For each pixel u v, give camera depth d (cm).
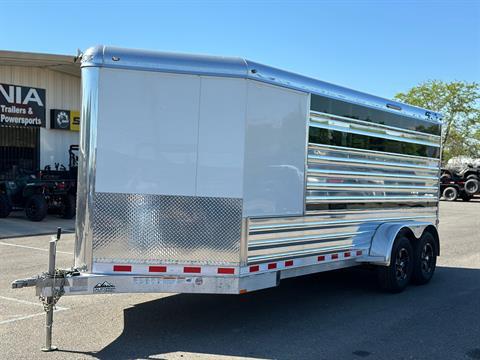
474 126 4522
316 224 625
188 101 512
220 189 520
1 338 521
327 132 636
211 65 516
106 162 500
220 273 521
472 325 604
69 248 1052
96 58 497
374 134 724
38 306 639
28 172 1597
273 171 561
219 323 588
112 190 501
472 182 3145
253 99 534
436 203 900
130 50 506
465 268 984
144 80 504
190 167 514
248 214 533
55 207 1538
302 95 596
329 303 694
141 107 504
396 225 746
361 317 629
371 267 796
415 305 692
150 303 665
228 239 522
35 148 1802
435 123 884
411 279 816
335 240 659
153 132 506
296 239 596
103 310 627
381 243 724
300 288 783
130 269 505
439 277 895
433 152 884
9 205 1521
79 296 692
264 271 555
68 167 1888
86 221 500
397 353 507
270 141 555
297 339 540
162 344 512
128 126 502
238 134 523
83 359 467
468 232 1572
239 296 716
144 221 506
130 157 503
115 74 500
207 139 516
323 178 633
